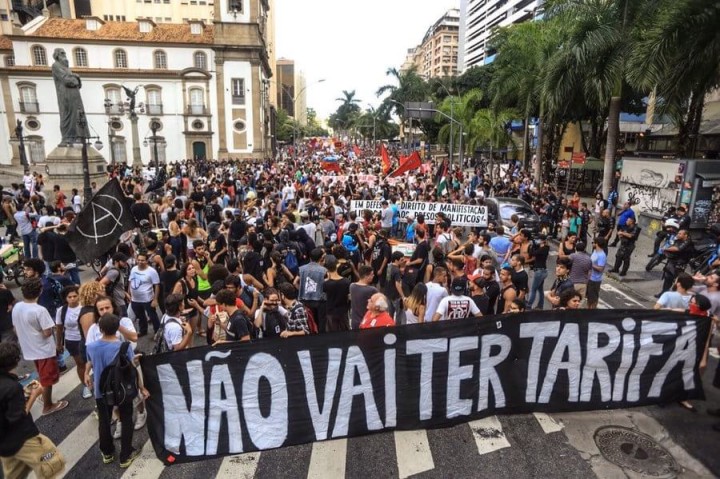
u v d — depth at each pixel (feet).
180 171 107.86
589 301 30.73
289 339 17.43
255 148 179.22
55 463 14.82
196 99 173.47
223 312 20.75
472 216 47.60
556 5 60.95
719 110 81.10
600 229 47.09
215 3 167.43
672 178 57.67
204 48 171.63
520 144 171.12
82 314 20.11
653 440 18.93
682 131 64.08
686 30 44.14
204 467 17.61
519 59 92.38
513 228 49.42
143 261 27.12
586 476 16.88
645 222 62.49
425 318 23.00
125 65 169.48
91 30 170.50
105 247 29.17
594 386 20.21
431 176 94.07
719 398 21.90
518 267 26.40
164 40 169.89
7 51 166.20
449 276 27.25
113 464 17.61
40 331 20.11
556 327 19.70
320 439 17.94
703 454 18.07
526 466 17.43
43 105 166.40
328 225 40.68
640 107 104.06
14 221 52.54
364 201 49.96
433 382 18.69
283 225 36.22
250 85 175.11
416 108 113.70
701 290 23.57
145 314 27.81
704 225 53.98
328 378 17.83
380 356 18.16
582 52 57.00
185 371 16.85
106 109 162.40
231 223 38.50
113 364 16.62
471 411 19.21
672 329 20.40
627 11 56.70
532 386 19.79
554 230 59.06
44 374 20.45
